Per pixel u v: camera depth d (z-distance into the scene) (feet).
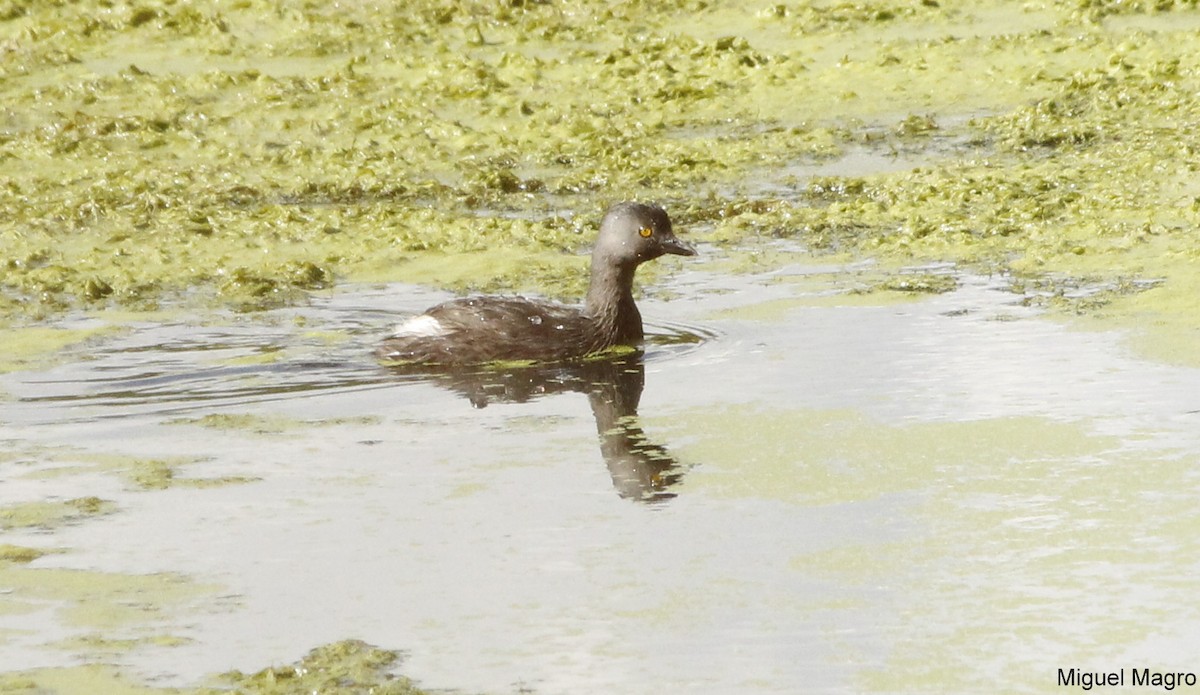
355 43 99.30
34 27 101.81
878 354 47.96
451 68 93.25
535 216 70.23
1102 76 86.48
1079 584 31.63
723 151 79.41
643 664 28.94
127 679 28.94
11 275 61.67
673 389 45.73
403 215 69.36
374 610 31.42
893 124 83.30
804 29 99.91
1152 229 61.00
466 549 34.30
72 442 42.47
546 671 28.81
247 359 50.31
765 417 42.52
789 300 55.26
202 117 86.89
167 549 34.81
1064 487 36.63
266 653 29.81
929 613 30.66
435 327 50.47
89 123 85.35
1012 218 64.64
